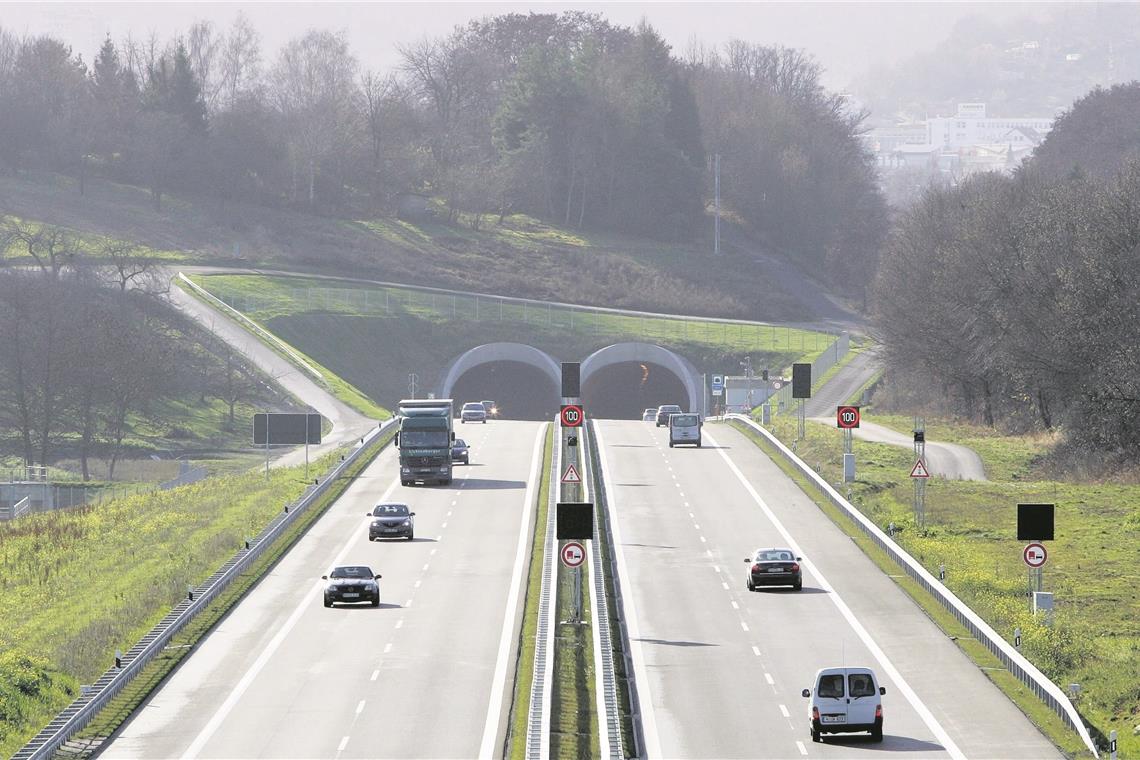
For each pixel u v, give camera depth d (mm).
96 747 156125
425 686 179625
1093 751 151875
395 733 159750
